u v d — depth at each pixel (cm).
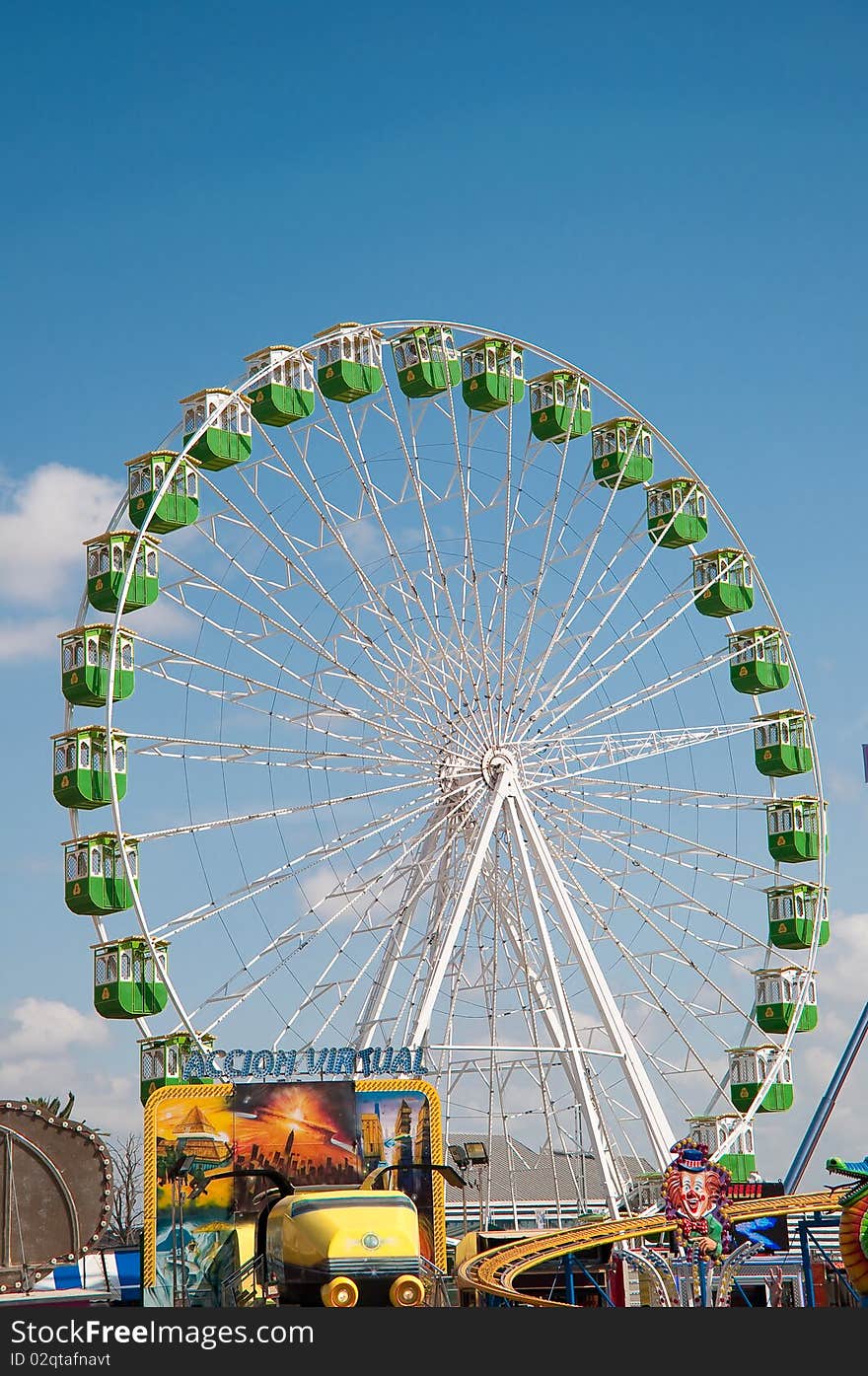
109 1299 2698
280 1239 2219
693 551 5822
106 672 4678
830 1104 4172
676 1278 3192
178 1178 2700
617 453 5456
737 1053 5419
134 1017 4575
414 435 4956
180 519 4772
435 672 4875
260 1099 2780
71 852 4650
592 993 4878
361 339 5019
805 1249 3152
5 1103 2591
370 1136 2817
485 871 4959
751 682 5750
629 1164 6994
